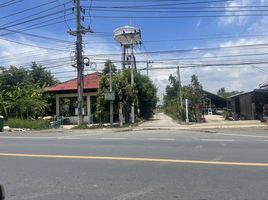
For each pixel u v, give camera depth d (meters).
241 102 49.34
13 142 19.88
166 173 10.86
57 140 20.42
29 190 9.41
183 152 14.68
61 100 51.06
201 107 46.19
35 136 24.34
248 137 20.61
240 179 9.95
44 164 12.93
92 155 14.53
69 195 8.84
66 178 10.62
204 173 10.74
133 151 15.26
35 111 45.28
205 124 36.12
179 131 26.91
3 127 34.00
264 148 15.62
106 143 18.19
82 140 19.95
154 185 9.53
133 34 49.25
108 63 45.34
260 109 41.31
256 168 11.34
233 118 49.31
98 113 41.38
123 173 11.03
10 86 55.69
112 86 39.97
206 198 8.29
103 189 9.30
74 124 47.56
